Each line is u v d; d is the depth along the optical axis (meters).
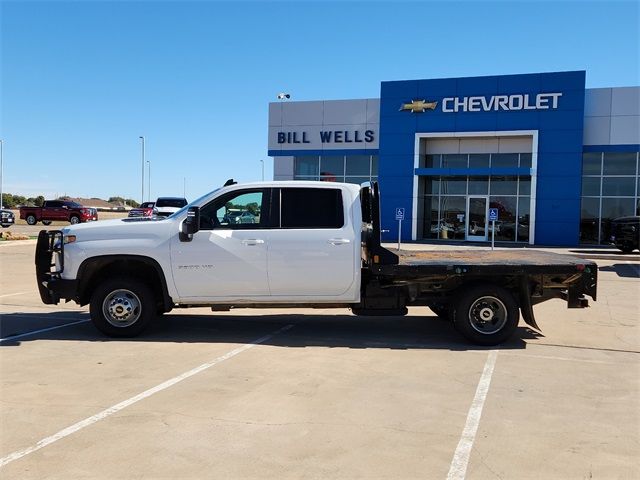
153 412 4.97
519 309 7.77
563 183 27.83
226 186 7.84
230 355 6.98
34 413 4.93
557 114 27.73
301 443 4.35
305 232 7.66
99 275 8.11
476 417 4.95
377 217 7.55
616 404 5.34
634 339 8.15
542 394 5.61
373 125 31.91
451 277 7.73
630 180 27.67
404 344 7.71
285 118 33.41
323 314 10.03
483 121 28.91
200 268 7.65
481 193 29.77
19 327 8.55
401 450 4.25
